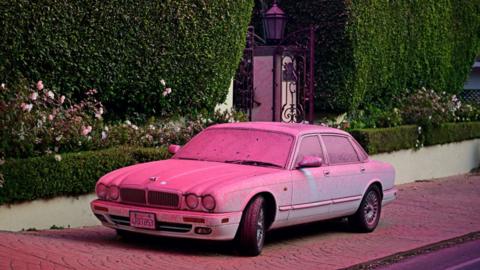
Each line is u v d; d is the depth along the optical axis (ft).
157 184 32.76
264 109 64.64
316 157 36.83
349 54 66.03
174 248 34.88
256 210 33.53
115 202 33.68
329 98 66.85
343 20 65.46
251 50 61.46
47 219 38.91
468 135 78.89
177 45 50.06
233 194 32.37
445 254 39.14
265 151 36.81
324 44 66.59
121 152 42.11
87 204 40.88
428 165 72.69
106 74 46.50
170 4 49.16
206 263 32.09
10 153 37.70
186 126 50.44
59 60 44.06
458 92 84.94
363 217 42.34
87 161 40.27
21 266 28.14
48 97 42.42
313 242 39.47
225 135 38.52
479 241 43.45
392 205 55.06
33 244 32.73
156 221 32.40
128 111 49.47
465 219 49.80
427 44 77.10
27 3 41.98
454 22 81.76
